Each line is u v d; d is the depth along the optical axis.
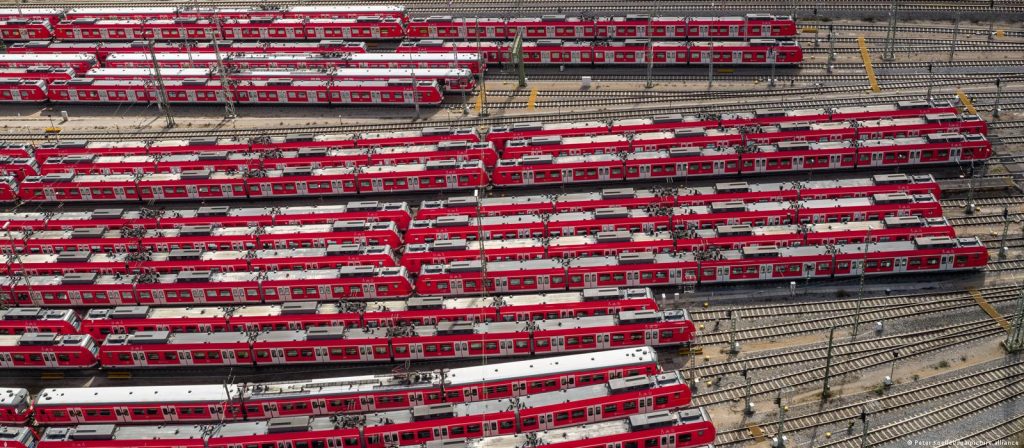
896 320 175.25
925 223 189.00
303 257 191.25
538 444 144.50
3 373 177.62
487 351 170.88
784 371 165.50
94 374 176.25
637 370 159.88
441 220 197.75
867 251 182.38
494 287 185.12
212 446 151.00
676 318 169.38
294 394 158.25
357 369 173.12
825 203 197.50
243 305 187.25
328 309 176.25
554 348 170.38
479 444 144.88
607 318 170.88
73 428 154.62
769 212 195.38
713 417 156.88
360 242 199.38
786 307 179.88
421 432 151.12
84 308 191.62
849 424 153.88
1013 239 193.50
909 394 159.12
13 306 190.62
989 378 161.25
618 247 188.50
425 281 184.62
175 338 173.38
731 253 183.88
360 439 150.62
